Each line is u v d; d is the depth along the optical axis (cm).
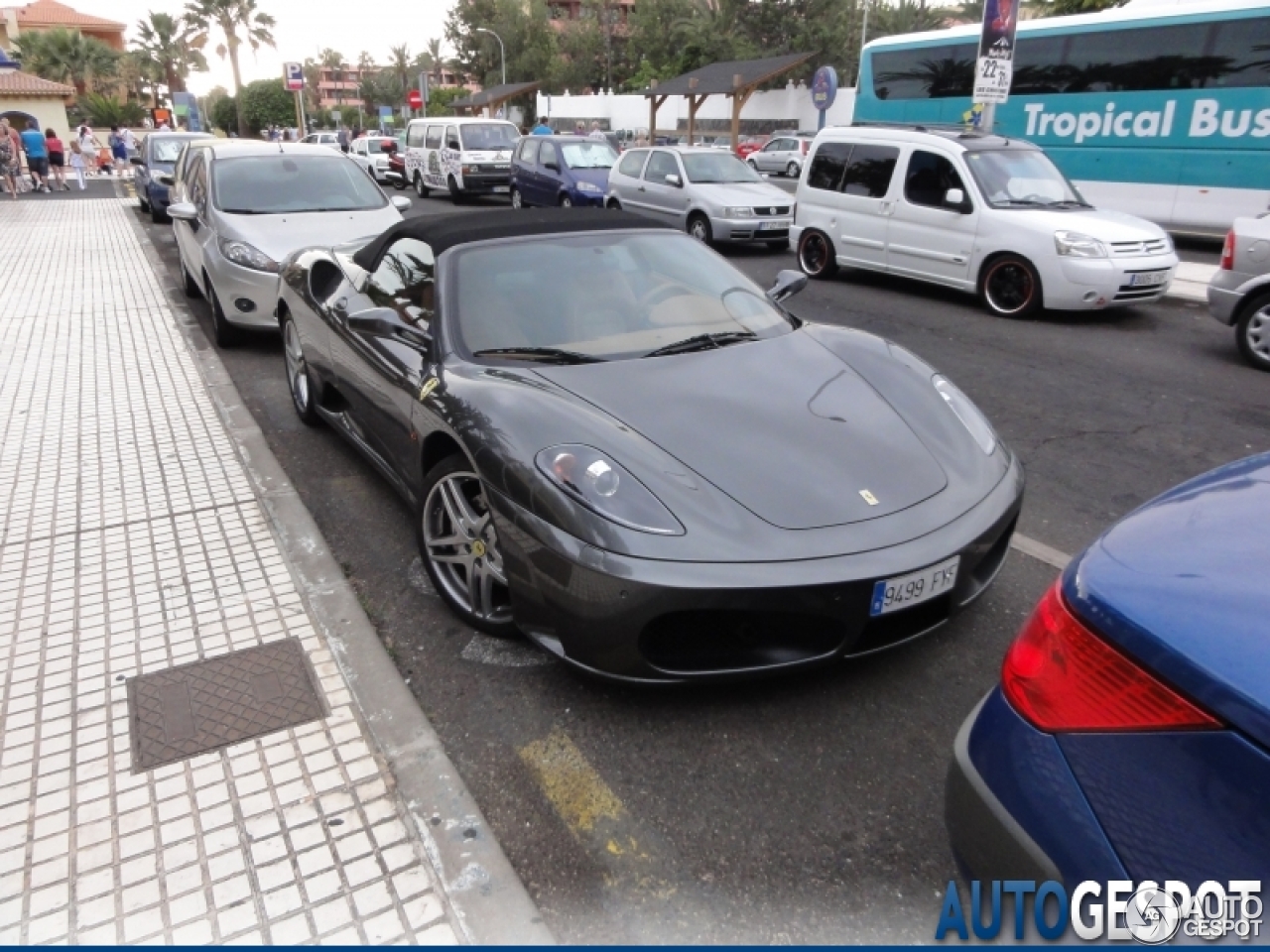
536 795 246
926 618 268
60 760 261
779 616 248
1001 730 165
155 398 604
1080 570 166
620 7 6638
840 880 218
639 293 375
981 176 930
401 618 337
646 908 210
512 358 332
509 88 4247
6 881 219
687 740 267
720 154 1438
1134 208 1345
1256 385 647
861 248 1068
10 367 681
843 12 5012
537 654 312
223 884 216
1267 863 125
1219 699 131
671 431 281
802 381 321
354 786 246
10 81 3375
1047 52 1403
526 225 398
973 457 296
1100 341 790
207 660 307
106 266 1156
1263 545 160
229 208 753
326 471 483
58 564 379
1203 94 1237
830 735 268
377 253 444
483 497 287
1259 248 672
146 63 6525
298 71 3419
